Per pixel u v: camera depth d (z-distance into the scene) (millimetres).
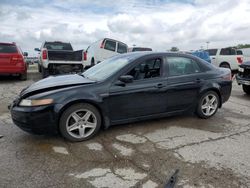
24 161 3260
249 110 6105
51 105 3682
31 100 3693
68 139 3875
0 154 3439
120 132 4363
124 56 4867
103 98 4012
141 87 4316
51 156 3416
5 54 9695
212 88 5117
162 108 4625
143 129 4531
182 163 3277
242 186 2795
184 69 4895
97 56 13070
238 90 9258
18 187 2697
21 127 3779
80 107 3873
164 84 4547
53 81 4402
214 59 16281
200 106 5078
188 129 4590
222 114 5672
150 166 3189
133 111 4336
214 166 3215
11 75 10945
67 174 2975
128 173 3021
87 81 4203
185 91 4805
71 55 10648
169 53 4781
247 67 7766
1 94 7488
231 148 3770
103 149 3672
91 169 3098
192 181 2869
